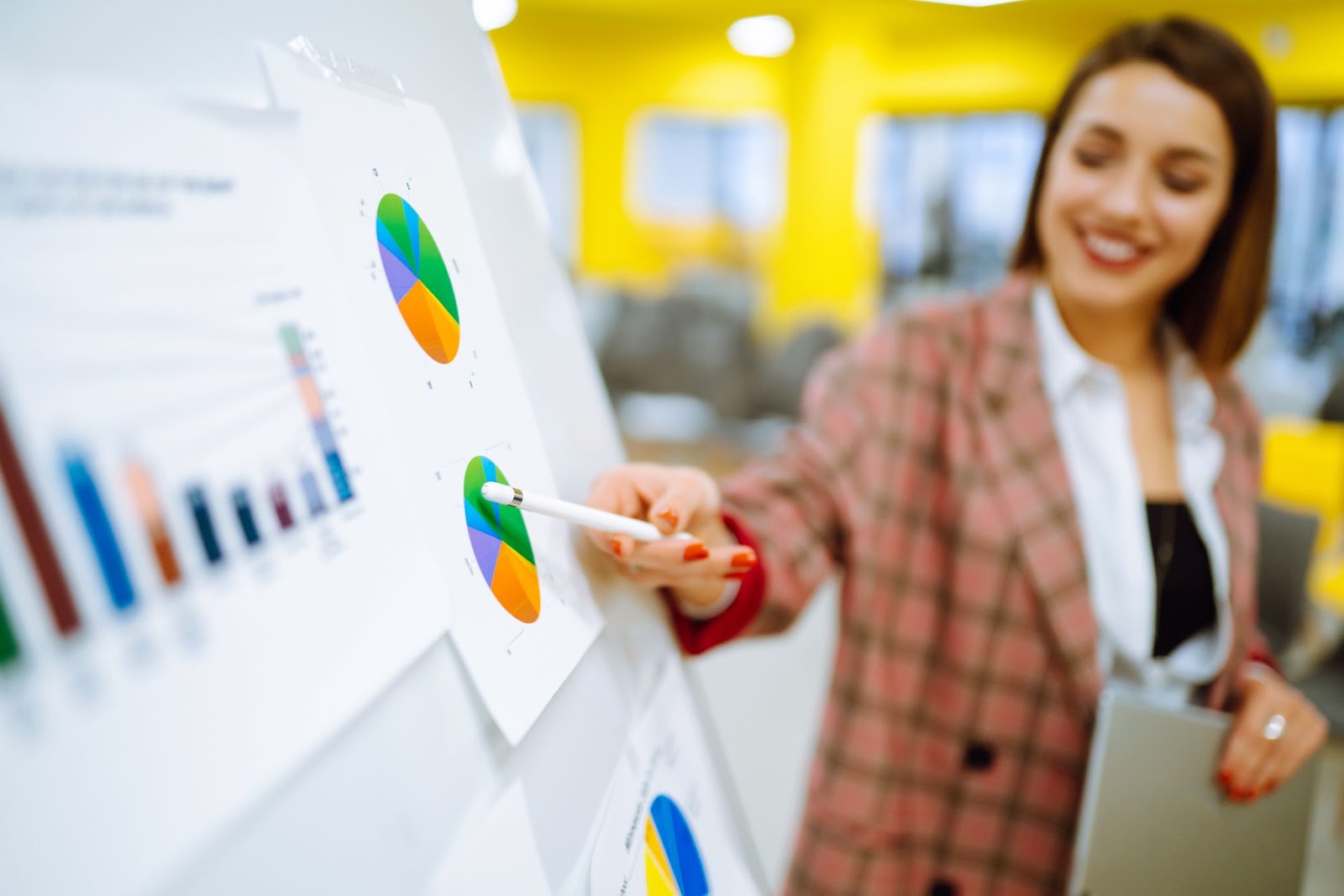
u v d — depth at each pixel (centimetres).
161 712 22
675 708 58
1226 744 69
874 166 602
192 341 25
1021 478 85
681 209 689
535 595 43
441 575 34
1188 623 87
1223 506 88
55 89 22
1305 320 488
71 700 20
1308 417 441
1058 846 86
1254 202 82
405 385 36
